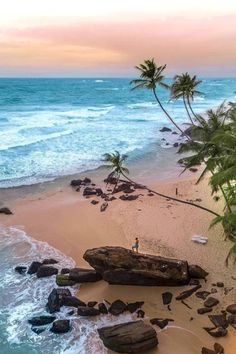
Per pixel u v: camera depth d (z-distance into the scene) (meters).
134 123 76.75
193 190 36.62
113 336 17.22
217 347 17.08
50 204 33.66
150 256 21.62
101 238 27.27
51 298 20.17
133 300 20.33
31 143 54.53
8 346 17.42
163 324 18.48
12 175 41.09
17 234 27.91
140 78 32.16
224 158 22.55
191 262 23.78
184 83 32.09
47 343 17.66
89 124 73.81
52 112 90.88
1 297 20.78
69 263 24.05
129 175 42.78
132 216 30.73
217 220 21.78
